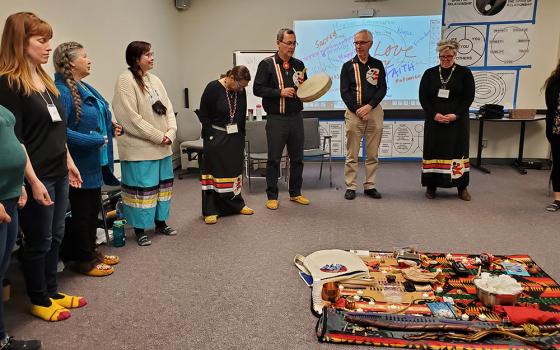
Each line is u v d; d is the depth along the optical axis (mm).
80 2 3840
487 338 2008
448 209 4035
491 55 5934
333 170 5840
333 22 6062
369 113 4242
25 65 1995
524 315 2092
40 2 3301
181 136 5914
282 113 3939
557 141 3834
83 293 2535
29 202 2061
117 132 2992
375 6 6062
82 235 2734
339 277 2543
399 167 5965
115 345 2037
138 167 3150
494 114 5594
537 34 5801
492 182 5082
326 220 3771
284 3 6203
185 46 6457
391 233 3430
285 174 5270
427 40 5977
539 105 5984
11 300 2475
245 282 2652
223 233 3502
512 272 2650
